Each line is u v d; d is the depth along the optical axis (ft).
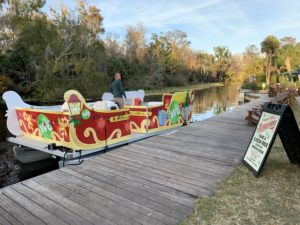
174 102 24.08
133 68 106.83
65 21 72.28
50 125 15.87
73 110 14.38
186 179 10.66
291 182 10.25
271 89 58.54
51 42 64.49
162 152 14.56
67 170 11.75
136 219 7.71
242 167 12.01
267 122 11.43
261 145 11.39
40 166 18.63
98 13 110.32
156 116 21.66
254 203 8.61
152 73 116.67
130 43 116.06
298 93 62.13
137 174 11.23
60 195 9.28
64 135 14.96
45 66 63.93
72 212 8.13
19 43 64.75
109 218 7.77
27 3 69.10
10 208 8.40
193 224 7.43
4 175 16.89
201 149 15.16
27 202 8.79
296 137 10.98
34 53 62.64
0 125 32.73
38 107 20.25
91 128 15.53
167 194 9.30
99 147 16.07
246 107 37.11
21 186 10.05
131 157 13.62
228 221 7.55
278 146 15.47
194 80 177.27
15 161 19.11
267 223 7.45
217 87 160.25
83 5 103.19
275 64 117.50
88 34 81.56
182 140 17.43
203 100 75.66
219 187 9.88
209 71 208.23
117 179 10.69
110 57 98.48
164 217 7.80
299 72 101.35
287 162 12.60
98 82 70.03
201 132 20.12
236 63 218.59
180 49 158.40
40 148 15.78
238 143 16.60
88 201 8.82
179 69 150.71
